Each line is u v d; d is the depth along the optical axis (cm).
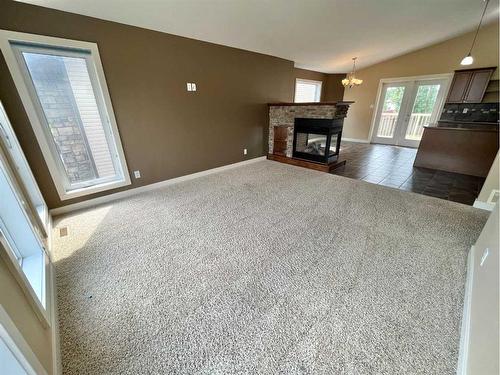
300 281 170
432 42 561
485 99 533
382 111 714
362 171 444
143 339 129
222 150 443
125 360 119
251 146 503
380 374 111
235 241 218
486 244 160
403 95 663
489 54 509
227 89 414
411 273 176
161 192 339
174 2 250
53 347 114
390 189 349
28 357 81
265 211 278
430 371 112
